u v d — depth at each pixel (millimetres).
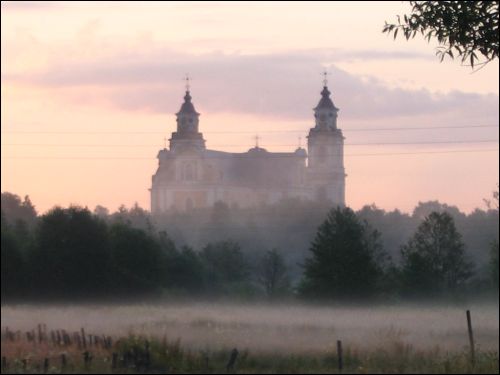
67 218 143750
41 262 141500
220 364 48281
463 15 33625
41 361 47750
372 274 133750
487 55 34094
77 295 142750
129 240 147375
